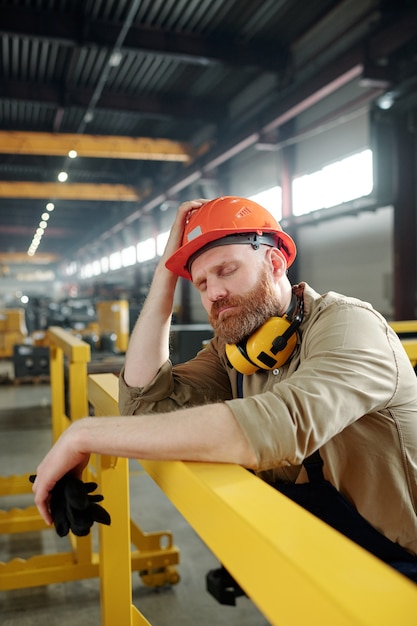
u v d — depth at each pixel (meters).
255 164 11.79
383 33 6.24
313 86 7.71
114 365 3.37
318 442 0.85
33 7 7.53
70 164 16.78
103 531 1.46
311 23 8.48
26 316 12.99
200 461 0.83
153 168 17.09
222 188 13.27
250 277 1.12
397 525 1.09
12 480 3.37
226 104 12.04
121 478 1.45
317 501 1.13
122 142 13.17
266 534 0.54
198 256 1.18
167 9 7.83
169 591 2.48
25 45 8.80
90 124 13.42
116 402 1.32
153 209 18.89
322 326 1.02
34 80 10.27
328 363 0.92
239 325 1.12
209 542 0.69
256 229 1.13
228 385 1.47
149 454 0.84
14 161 16.03
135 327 1.29
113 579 1.46
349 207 7.66
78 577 2.50
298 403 0.84
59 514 1.01
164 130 13.96
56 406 3.77
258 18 8.27
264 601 0.54
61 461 0.95
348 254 8.46
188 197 15.40
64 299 13.51
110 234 23.64
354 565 0.48
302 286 1.18
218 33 8.62
